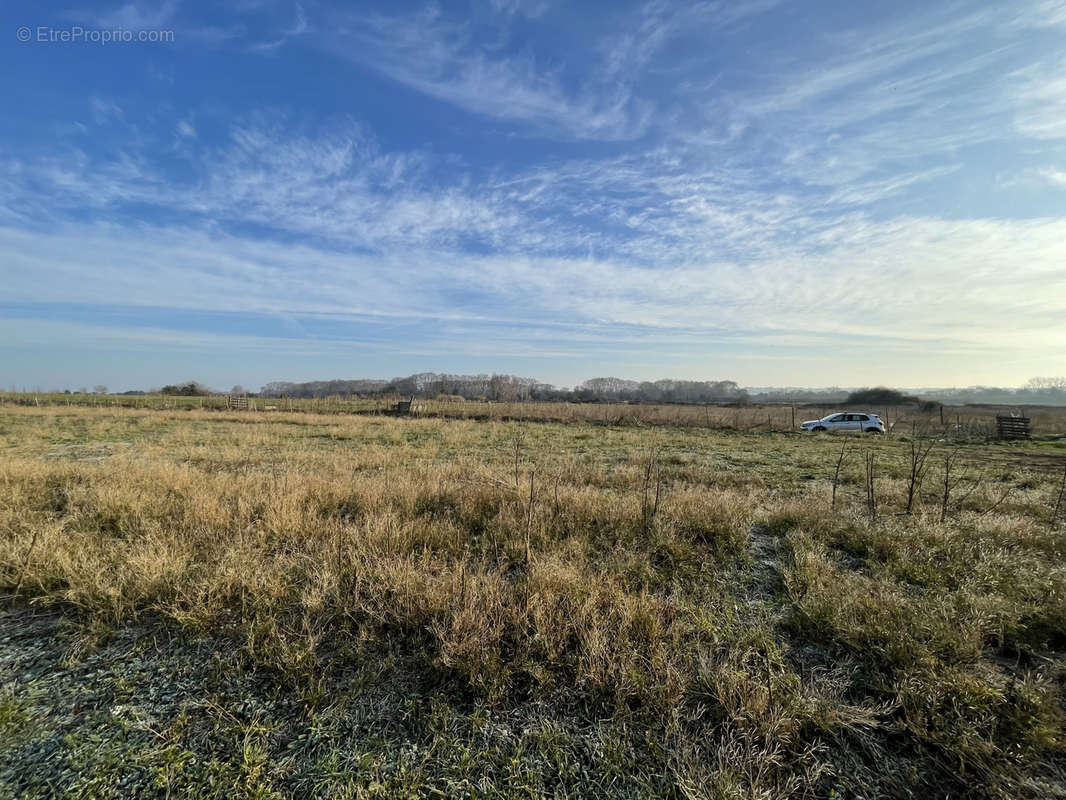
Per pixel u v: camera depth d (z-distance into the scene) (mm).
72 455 11523
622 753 2230
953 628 3125
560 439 17047
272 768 2115
